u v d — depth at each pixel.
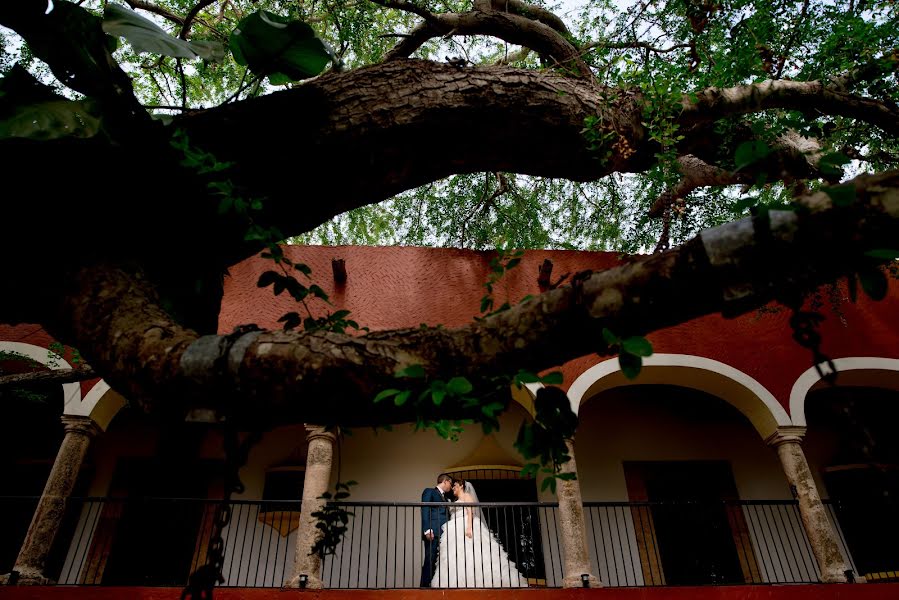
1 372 7.20
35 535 7.34
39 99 2.36
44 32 2.42
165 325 1.79
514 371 1.46
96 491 10.18
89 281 2.06
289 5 7.25
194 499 6.43
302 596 7.02
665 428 11.41
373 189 3.20
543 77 3.63
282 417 1.52
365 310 10.13
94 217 2.27
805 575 9.96
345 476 10.56
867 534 10.21
